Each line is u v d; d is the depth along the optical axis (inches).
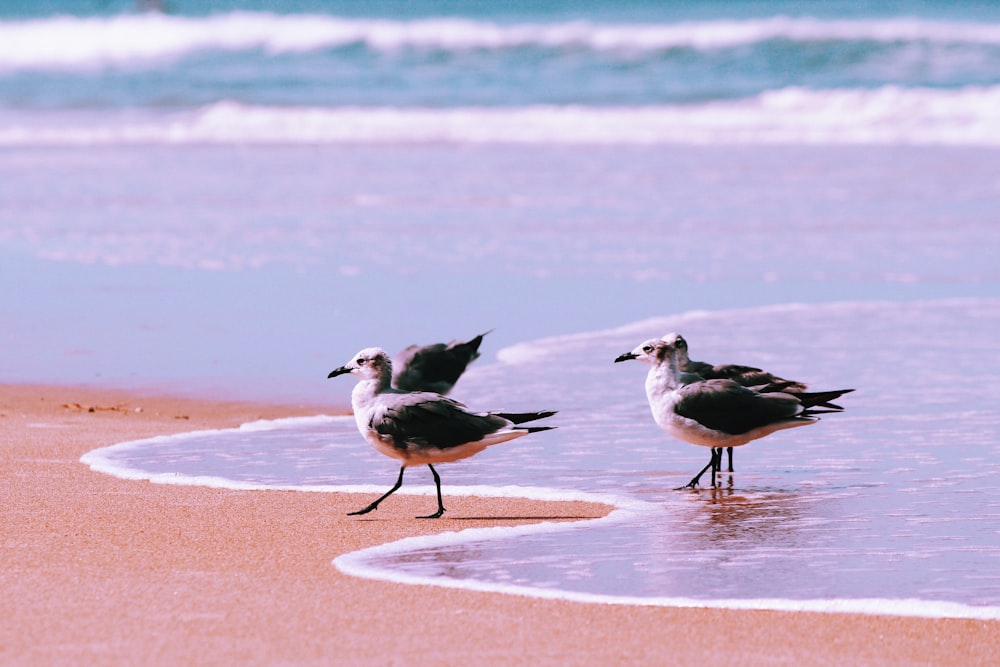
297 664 268.1
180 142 1477.6
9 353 645.3
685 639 285.7
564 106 1665.8
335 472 452.8
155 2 2524.6
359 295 761.0
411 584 324.2
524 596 314.8
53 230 964.0
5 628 288.0
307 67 1990.7
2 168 1270.9
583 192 1109.7
